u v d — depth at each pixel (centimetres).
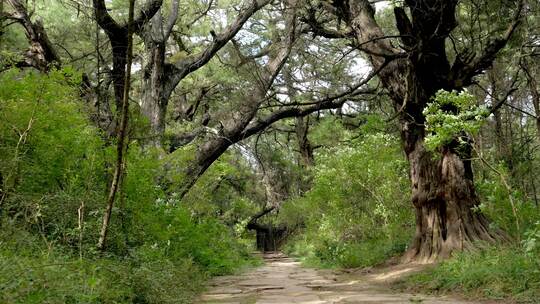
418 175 1163
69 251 668
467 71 1123
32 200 704
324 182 1820
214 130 1853
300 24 1817
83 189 795
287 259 3294
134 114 938
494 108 1098
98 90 1144
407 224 1597
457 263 923
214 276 1480
